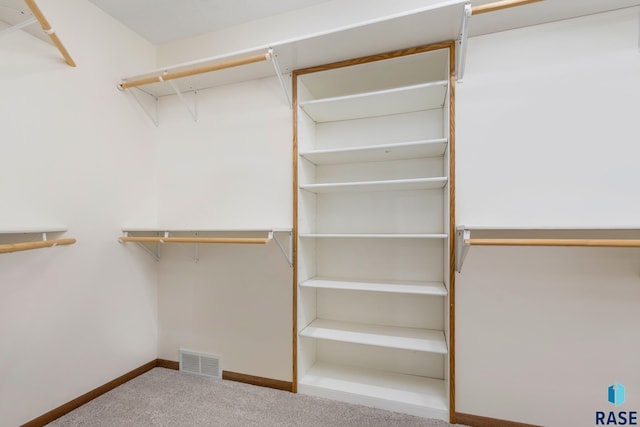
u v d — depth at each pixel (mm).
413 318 1945
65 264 1719
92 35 1881
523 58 1615
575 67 1546
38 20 1383
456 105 1699
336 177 2141
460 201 1691
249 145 2156
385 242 1998
